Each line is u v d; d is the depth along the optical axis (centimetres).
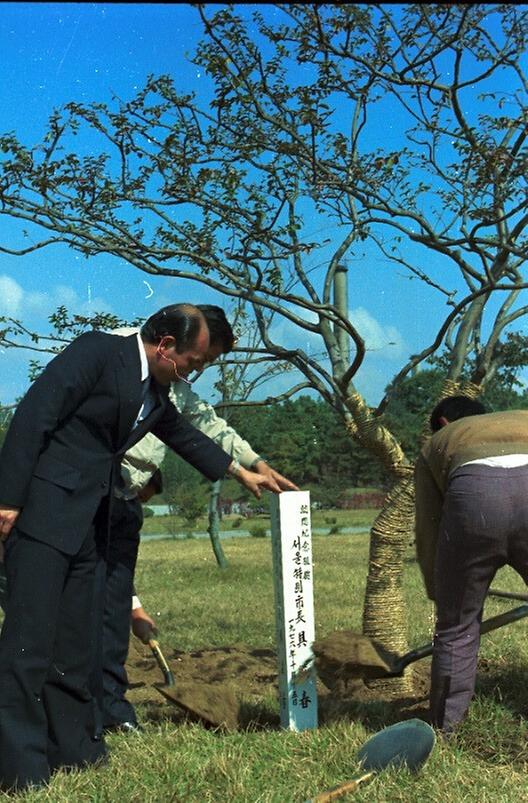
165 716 464
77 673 373
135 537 460
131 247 488
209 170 468
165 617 902
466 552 392
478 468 390
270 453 4778
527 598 527
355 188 473
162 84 472
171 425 419
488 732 403
